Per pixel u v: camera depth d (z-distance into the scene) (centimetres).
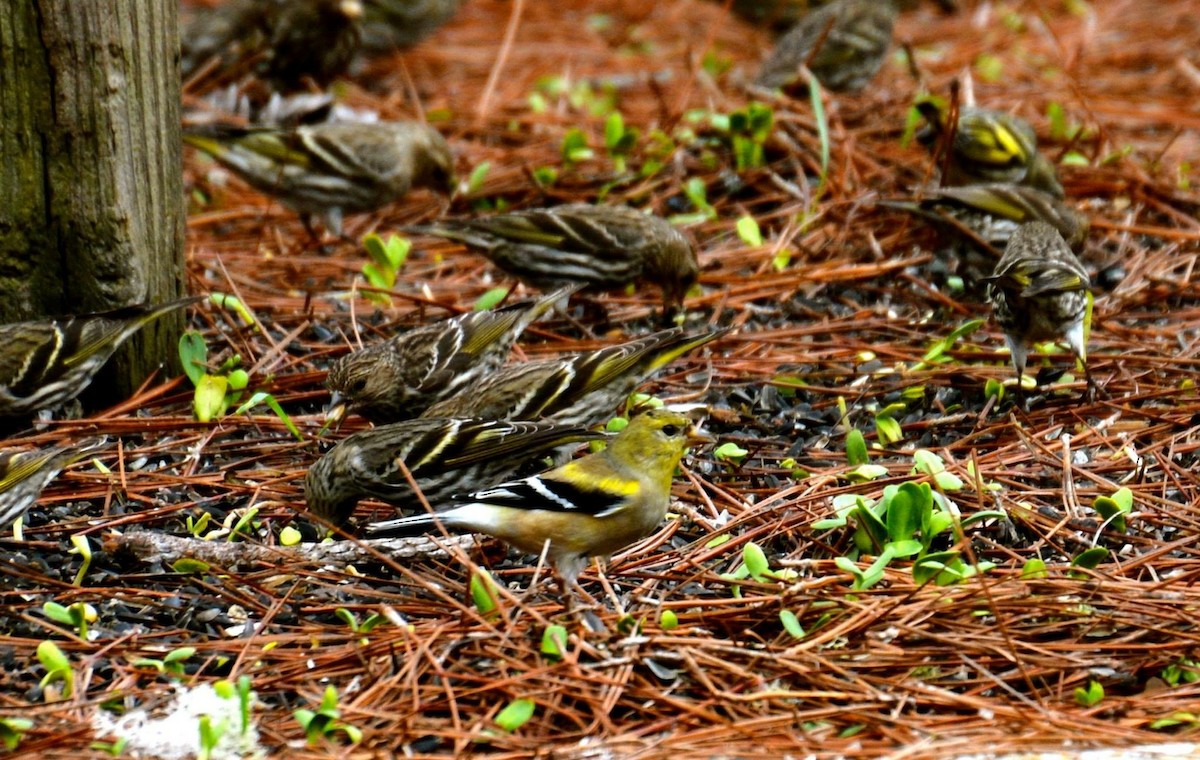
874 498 1087
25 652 902
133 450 1189
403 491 1077
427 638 884
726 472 1157
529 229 1504
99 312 1219
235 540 1052
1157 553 995
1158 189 1767
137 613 952
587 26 2619
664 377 1346
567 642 870
